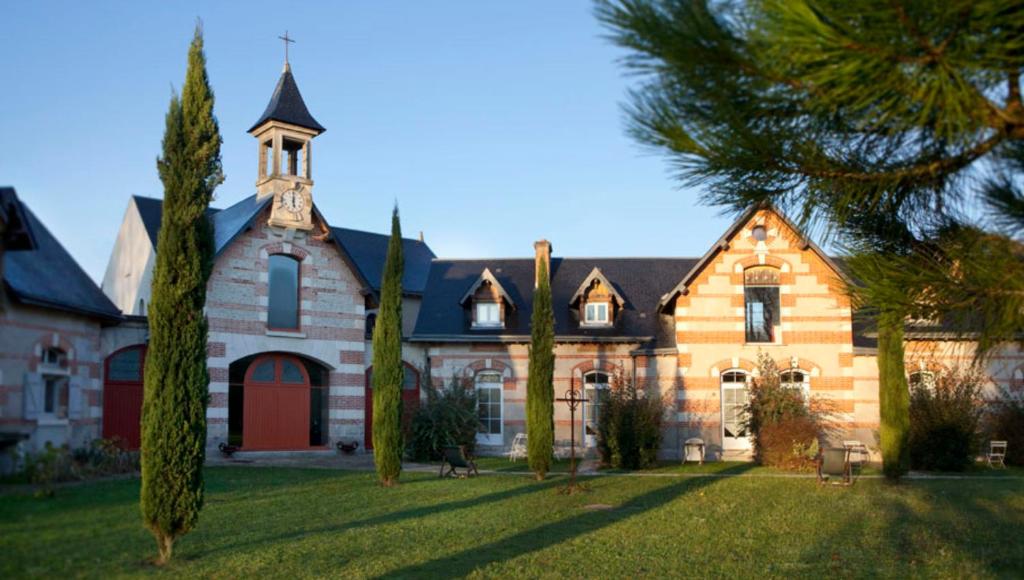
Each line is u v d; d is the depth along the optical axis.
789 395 23.75
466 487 18.14
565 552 11.13
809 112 5.27
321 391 26.91
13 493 13.53
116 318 20.08
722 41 4.89
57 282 17.89
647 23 4.98
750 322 26.16
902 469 19.34
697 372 25.69
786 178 5.83
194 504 10.42
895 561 10.77
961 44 4.54
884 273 6.18
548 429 19.80
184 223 10.80
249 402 25.23
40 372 16.98
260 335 25.00
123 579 9.15
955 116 4.79
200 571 9.69
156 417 10.35
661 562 10.59
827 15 4.61
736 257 25.86
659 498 16.64
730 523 13.59
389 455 18.41
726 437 25.56
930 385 23.45
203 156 10.95
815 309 25.41
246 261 24.91
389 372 18.75
